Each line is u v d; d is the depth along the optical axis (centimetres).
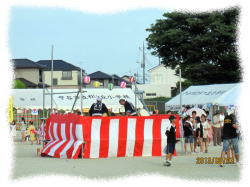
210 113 3142
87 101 3588
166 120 1866
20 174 1266
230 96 2989
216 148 2362
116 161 1630
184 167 1453
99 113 1925
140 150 1828
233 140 1481
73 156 1731
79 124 1747
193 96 3434
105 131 1781
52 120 1992
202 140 2070
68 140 1836
